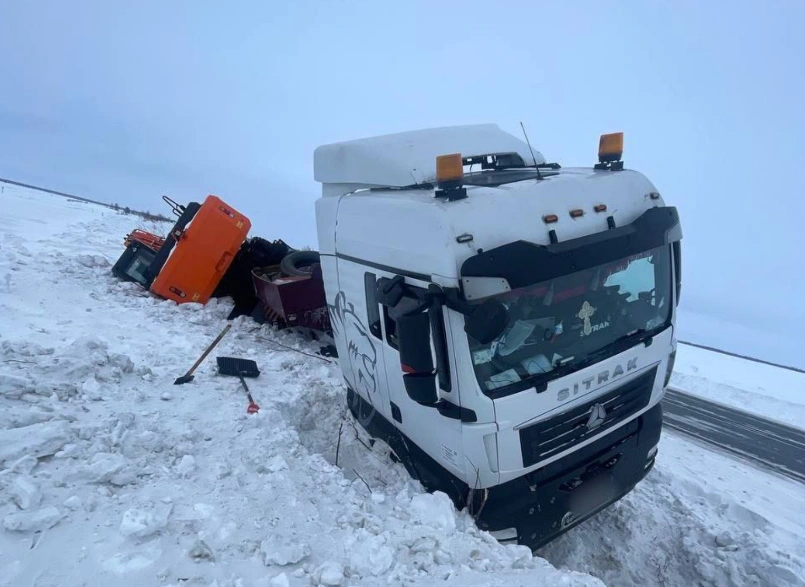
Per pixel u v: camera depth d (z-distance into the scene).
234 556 3.04
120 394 5.14
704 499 5.75
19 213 18.69
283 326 8.70
